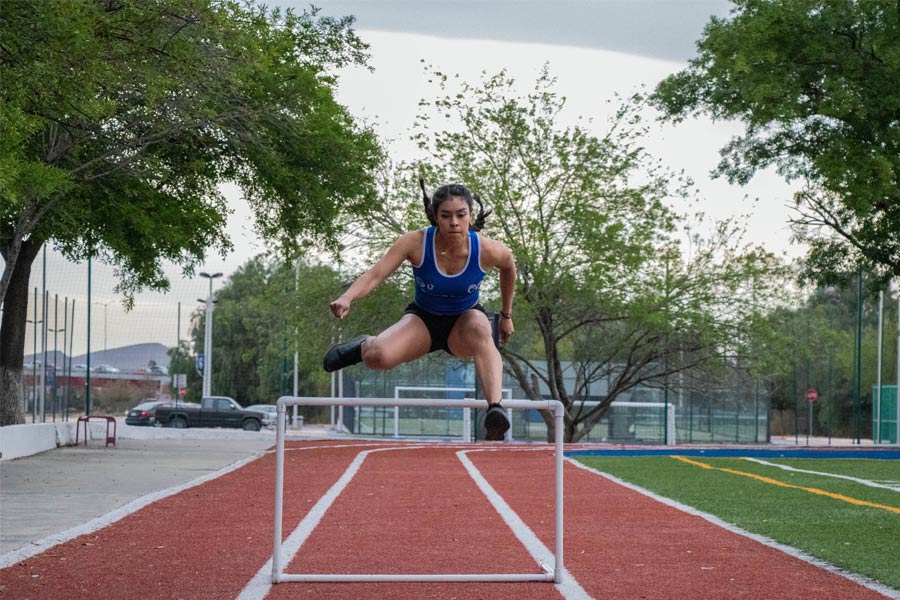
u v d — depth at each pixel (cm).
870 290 3506
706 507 1314
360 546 962
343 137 2780
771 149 3183
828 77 2691
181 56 1916
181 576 792
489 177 3425
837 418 6631
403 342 622
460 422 4794
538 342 5009
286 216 2814
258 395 7356
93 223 2569
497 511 1267
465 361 3738
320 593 726
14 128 1617
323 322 3584
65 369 3769
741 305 3584
